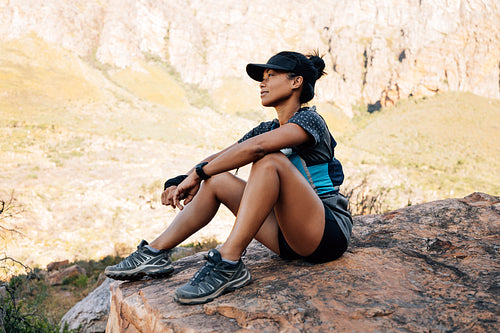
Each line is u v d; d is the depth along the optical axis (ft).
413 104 512.22
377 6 654.53
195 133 330.13
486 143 395.75
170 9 625.82
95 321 22.63
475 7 581.53
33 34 481.05
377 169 262.26
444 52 535.19
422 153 381.40
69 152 231.50
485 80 517.96
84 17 542.98
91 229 115.14
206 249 41.81
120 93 428.15
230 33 590.14
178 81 536.01
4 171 181.98
